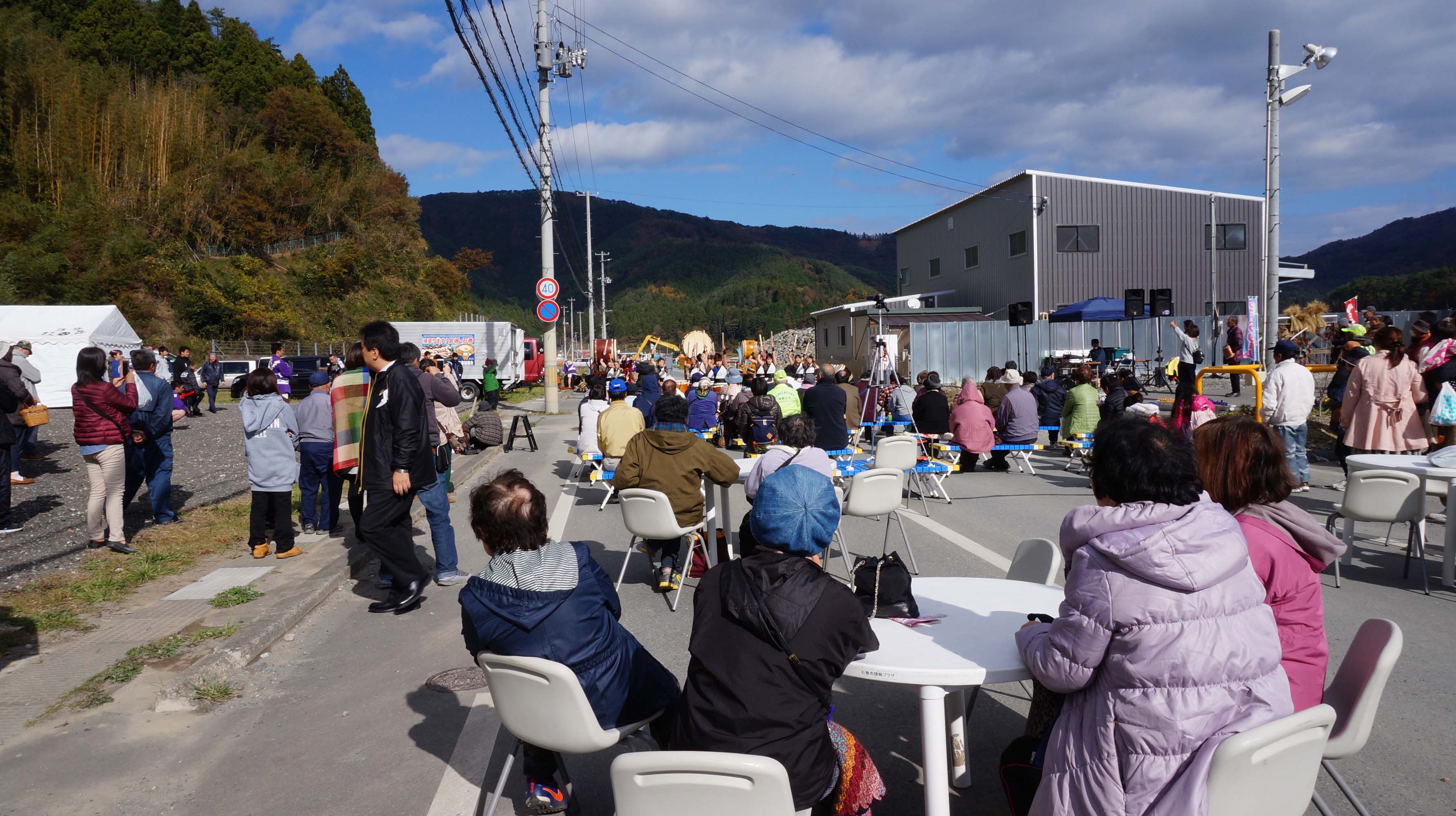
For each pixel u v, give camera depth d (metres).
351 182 70.44
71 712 4.46
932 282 42.81
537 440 18.16
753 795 2.21
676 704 3.35
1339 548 3.01
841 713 4.30
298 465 8.38
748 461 7.59
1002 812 3.37
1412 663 4.68
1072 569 2.49
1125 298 23.30
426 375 9.39
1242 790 2.22
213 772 3.84
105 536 7.66
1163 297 22.64
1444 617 5.48
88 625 5.70
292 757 3.97
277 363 23.38
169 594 6.36
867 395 14.34
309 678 4.95
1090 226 34.09
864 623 2.66
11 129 49.12
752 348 39.28
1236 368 9.19
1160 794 2.25
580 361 65.69
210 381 24.02
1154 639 2.29
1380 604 5.76
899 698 4.49
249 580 6.69
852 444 13.70
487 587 3.20
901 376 32.53
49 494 10.52
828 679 2.62
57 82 51.47
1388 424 8.36
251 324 49.62
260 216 60.38
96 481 7.44
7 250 42.31
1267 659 2.33
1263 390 9.19
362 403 6.96
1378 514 6.30
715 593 2.74
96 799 3.61
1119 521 2.39
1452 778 3.45
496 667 2.95
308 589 6.36
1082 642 2.38
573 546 3.32
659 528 6.00
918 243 44.16
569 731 2.89
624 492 6.04
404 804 3.54
